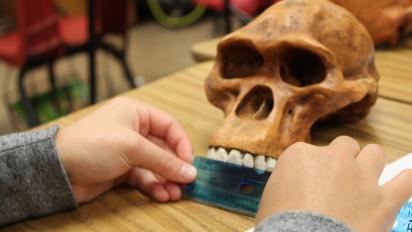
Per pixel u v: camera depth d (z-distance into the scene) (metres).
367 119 0.50
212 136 0.45
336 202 0.28
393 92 0.54
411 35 0.70
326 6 0.46
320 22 0.44
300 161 0.31
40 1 1.06
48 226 0.38
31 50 1.10
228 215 0.38
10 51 1.20
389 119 0.49
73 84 1.33
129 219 0.38
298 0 0.46
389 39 0.65
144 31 2.25
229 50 0.47
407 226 0.34
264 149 0.41
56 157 0.38
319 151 0.32
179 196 0.40
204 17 2.30
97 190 0.40
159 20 2.32
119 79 1.71
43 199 0.38
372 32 0.64
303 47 0.42
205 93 0.53
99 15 1.13
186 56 1.92
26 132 0.40
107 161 0.38
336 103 0.43
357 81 0.45
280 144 0.42
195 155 0.44
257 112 0.44
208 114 0.52
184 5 2.29
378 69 0.60
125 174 0.42
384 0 0.63
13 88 1.67
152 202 0.40
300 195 0.29
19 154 0.38
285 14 0.44
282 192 0.30
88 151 0.38
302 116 0.43
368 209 0.29
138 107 0.43
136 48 2.04
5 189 0.38
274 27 0.44
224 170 0.41
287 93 0.44
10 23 1.83
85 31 1.28
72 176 0.39
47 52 1.13
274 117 0.42
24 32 1.06
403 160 0.41
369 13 0.62
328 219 0.27
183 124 0.50
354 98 0.43
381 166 0.32
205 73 0.63
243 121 0.43
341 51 0.44
